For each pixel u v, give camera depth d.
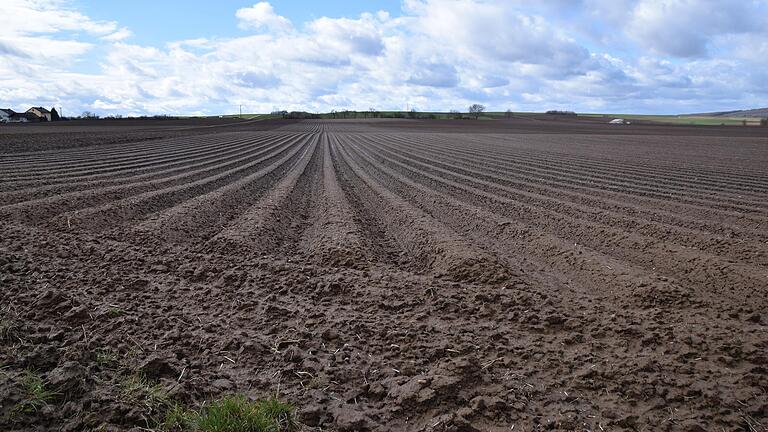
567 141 43.56
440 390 3.62
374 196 13.20
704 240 7.95
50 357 3.71
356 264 6.73
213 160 22.05
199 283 5.87
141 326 4.54
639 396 3.65
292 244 8.09
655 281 5.87
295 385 3.73
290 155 26.91
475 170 19.52
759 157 26.08
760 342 4.38
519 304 5.32
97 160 19.86
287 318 4.89
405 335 4.52
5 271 5.78
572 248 7.41
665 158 25.45
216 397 3.48
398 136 53.78
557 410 3.50
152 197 10.97
